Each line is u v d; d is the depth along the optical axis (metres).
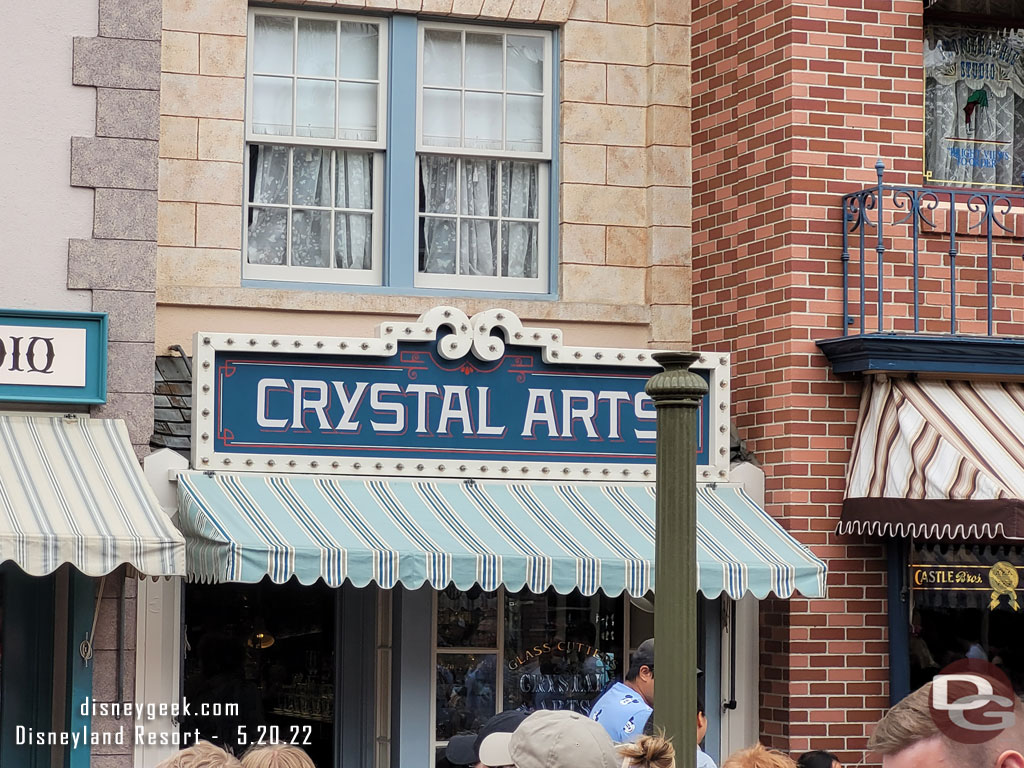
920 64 10.95
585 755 4.55
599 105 11.39
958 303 10.92
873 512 10.11
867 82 10.80
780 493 10.49
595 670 10.97
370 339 9.90
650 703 8.79
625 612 11.06
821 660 10.38
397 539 9.25
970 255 10.98
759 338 10.78
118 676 9.34
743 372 10.93
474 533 9.52
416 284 10.98
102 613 9.35
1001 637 10.62
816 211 10.60
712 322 11.26
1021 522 9.39
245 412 9.67
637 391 10.51
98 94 9.60
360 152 10.99
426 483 9.96
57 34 9.55
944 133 11.27
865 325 10.64
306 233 10.84
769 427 10.64
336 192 10.93
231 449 9.62
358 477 9.84
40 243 9.45
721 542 9.95
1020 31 11.55
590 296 11.27
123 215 9.59
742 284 10.97
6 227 9.38
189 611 10.65
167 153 10.42
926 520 9.80
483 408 10.16
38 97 9.49
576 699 10.91
